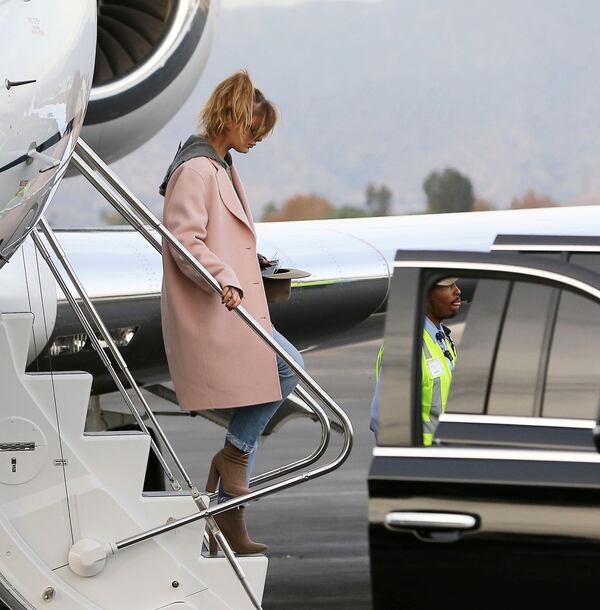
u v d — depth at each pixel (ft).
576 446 34.96
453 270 36.50
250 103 47.11
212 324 46.44
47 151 41.45
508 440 35.37
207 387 46.52
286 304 71.56
